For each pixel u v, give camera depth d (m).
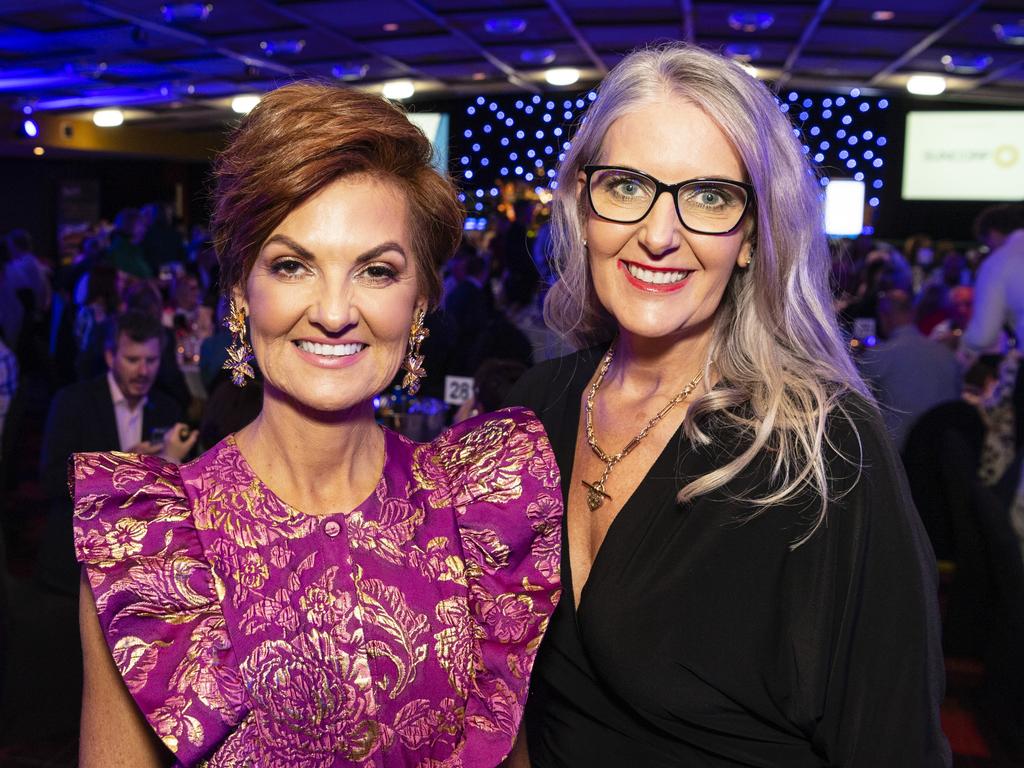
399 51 9.03
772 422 1.25
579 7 7.45
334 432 1.08
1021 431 4.12
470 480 1.20
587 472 1.44
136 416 3.36
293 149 0.97
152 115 12.88
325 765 1.04
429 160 1.08
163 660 1.02
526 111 13.76
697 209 1.27
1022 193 12.86
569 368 1.59
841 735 1.18
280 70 9.68
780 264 1.30
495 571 1.17
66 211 16.14
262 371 1.05
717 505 1.27
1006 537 3.25
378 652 1.06
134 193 16.58
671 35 8.48
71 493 1.06
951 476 3.56
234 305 1.07
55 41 8.05
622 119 1.29
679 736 1.27
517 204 12.69
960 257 7.98
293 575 1.06
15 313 8.38
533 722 1.48
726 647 1.24
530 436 1.24
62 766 3.15
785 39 8.63
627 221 1.28
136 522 1.06
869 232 11.92
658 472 1.33
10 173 15.55
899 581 1.17
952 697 3.69
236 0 6.84
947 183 13.09
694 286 1.29
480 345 4.39
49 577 3.01
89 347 5.23
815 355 1.33
